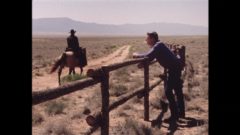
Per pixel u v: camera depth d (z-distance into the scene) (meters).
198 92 14.20
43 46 98.00
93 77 6.12
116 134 8.05
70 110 11.86
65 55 18.48
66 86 5.11
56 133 8.69
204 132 8.51
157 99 11.70
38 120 10.26
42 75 25.42
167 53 9.43
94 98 12.95
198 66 27.38
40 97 4.32
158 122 9.52
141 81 18.45
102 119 6.43
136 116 10.33
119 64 7.29
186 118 10.20
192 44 96.31
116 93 14.45
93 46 100.19
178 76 9.68
